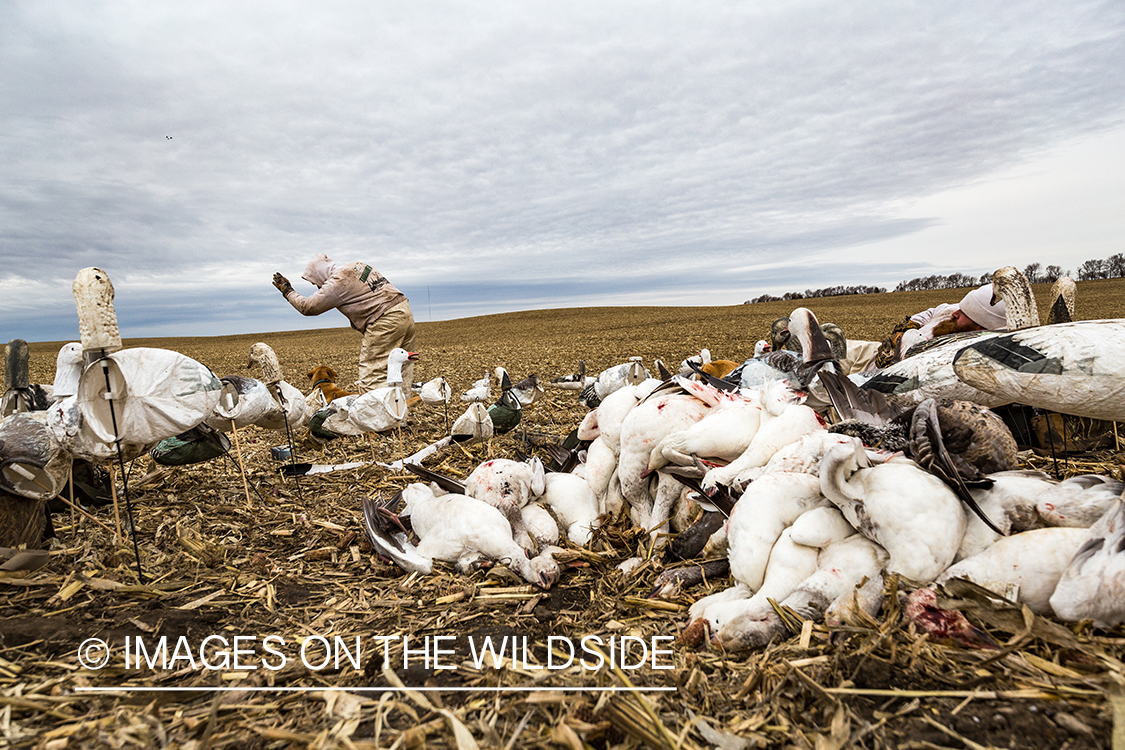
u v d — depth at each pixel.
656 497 4.67
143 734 2.55
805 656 2.83
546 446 7.27
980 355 3.63
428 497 4.65
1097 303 39.19
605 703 2.62
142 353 4.23
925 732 2.33
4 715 2.66
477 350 35.22
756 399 4.59
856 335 30.02
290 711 2.75
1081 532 2.91
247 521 5.48
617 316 77.56
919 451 3.29
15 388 5.03
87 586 3.95
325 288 9.24
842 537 3.25
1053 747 2.20
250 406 5.91
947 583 2.89
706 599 3.43
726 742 2.40
